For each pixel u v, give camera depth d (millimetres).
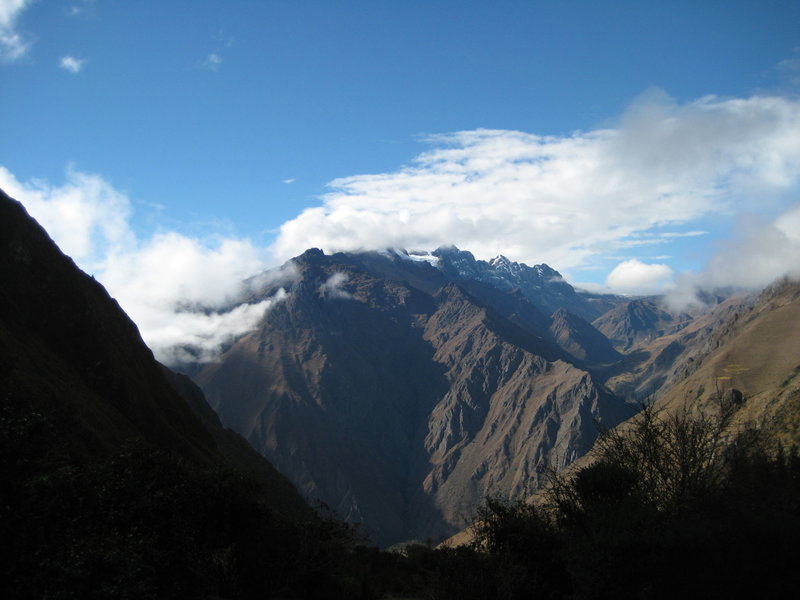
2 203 60844
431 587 21047
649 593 14633
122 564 13375
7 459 13852
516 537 20328
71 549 12938
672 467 19938
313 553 20906
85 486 15906
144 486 18141
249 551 19938
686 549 14641
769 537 13961
